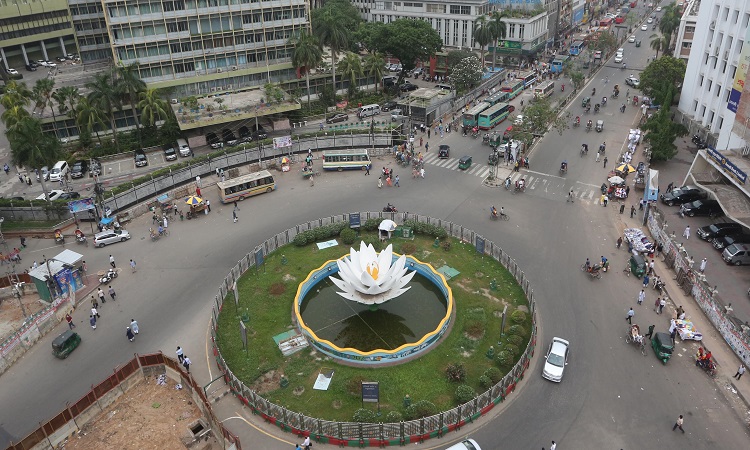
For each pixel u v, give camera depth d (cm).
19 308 5378
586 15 19312
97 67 12962
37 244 6544
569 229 6500
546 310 5088
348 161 8212
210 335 4862
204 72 10469
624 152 8712
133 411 4128
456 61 12575
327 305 5288
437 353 4547
